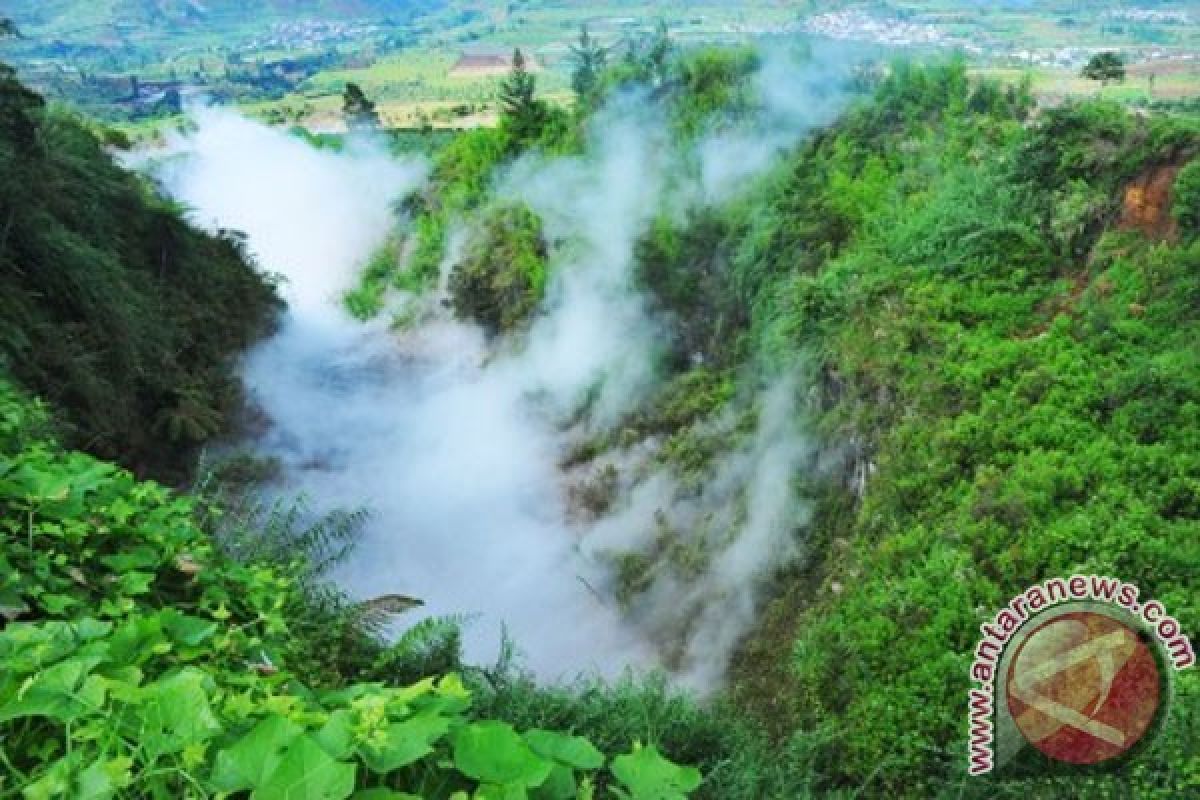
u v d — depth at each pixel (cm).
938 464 1463
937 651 1155
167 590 473
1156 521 1158
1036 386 1462
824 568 1711
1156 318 1483
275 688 379
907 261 1920
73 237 1944
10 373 1341
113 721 285
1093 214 1706
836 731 1115
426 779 295
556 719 582
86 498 485
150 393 2242
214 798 265
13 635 331
